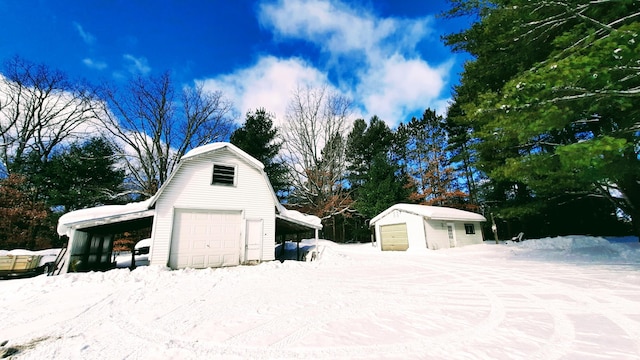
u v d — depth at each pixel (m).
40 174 20.56
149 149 23.84
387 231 20.02
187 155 11.53
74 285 7.07
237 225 11.92
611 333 3.30
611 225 19.08
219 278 8.16
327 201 27.39
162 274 8.58
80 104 21.84
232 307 5.06
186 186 11.30
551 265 8.68
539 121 5.91
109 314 4.75
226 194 11.97
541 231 21.97
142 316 4.61
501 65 9.99
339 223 31.67
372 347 3.16
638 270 6.88
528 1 7.01
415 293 5.84
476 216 20.84
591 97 5.63
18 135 20.42
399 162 34.78
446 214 18.48
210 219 11.47
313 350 3.13
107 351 3.25
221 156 12.29
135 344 3.45
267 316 4.46
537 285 6.06
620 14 6.25
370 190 26.23
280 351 3.14
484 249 15.62
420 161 33.03
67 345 3.44
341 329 3.78
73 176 22.02
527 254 12.14
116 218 9.85
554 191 10.25
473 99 11.93
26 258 9.38
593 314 3.99
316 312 4.61
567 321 3.77
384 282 7.22
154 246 10.22
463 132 28.05
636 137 6.69
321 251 14.43
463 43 11.39
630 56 4.90
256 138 24.94
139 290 6.59
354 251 19.05
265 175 12.84
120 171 24.81
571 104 5.90
